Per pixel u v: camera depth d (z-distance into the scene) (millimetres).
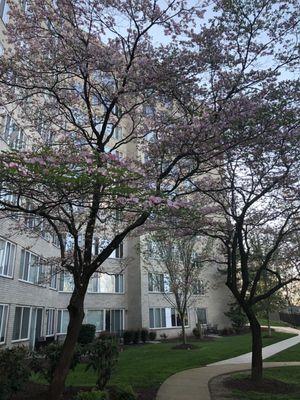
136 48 8602
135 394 8102
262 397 9055
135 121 10602
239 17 7750
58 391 7234
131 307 27328
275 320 45312
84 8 8273
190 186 11258
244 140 7559
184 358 15672
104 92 9688
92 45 8641
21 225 13000
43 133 11641
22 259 17047
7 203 6699
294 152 9016
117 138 20297
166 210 7078
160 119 9188
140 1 8109
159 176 8305
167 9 8125
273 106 7168
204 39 7895
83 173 5500
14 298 16031
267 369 13352
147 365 13898
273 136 7836
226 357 16266
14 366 7465
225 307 33562
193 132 7516
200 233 12391
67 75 9828
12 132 12047
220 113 7441
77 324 7746
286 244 13461
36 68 8664
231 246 12820
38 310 19469
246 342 22047
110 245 8125
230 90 7926
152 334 26516
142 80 8219
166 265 21656
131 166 6434
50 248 20734
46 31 8742
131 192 5789
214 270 33156
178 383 10508
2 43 13641
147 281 27703
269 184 10516
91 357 8445
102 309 26156
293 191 11148
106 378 8359
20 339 16625
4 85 9328
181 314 21453
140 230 12469
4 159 5355
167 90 8195
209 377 11492
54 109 10406
